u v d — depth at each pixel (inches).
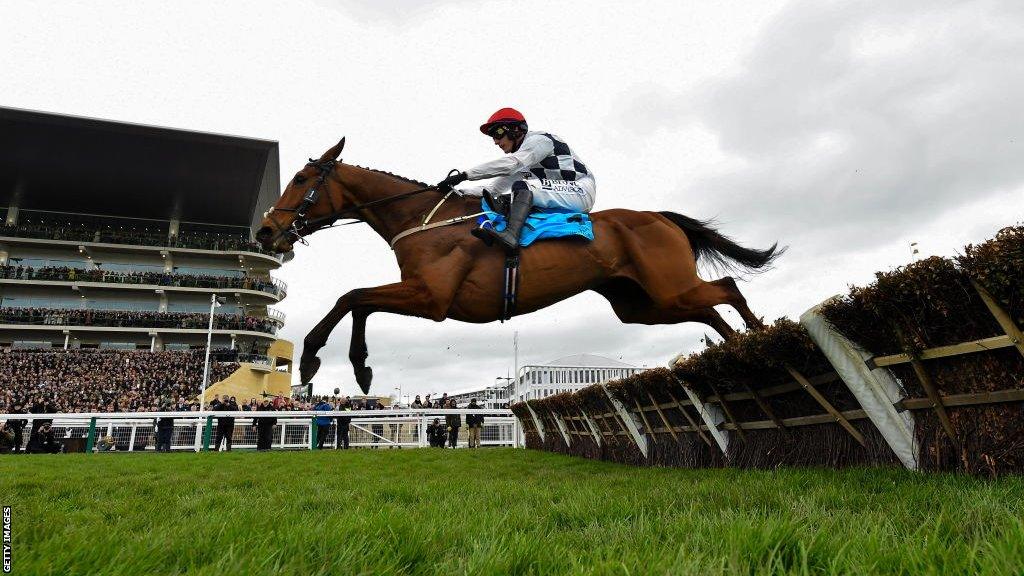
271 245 154.4
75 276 1330.0
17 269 1301.7
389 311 145.0
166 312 1334.9
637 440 232.8
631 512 85.8
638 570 48.9
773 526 59.9
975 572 45.0
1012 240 81.4
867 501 84.0
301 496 123.3
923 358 106.7
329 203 156.9
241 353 1307.8
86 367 1124.5
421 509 95.9
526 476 190.4
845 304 113.8
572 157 159.6
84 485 160.9
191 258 1460.4
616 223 161.2
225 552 59.3
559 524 86.3
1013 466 96.2
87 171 1259.8
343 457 309.7
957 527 61.2
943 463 110.6
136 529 85.0
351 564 55.6
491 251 145.3
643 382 209.8
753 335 138.1
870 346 116.6
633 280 161.0
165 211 1454.2
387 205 156.5
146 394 1048.2
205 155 1234.6
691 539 61.9
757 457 164.7
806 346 127.2
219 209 1451.8
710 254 186.2
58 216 1439.5
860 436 130.1
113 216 1461.6
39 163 1223.5
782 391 146.2
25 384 1017.5
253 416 465.1
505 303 143.9
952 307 97.4
